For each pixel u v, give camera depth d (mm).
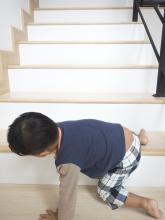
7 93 1361
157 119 1202
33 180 1097
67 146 712
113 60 1654
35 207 968
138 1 1982
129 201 913
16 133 621
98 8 2133
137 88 1413
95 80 1403
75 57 1651
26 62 1673
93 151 747
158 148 1012
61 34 1918
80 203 982
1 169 1070
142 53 1631
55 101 1181
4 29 1565
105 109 1190
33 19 2186
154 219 898
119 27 1872
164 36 1130
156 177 1049
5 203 988
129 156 830
